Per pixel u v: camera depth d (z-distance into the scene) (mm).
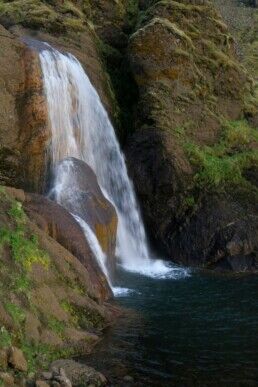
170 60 24484
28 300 11969
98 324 13516
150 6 28438
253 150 25422
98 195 18672
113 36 28234
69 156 20797
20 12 25016
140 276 19703
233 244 21578
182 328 13875
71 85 21406
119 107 25766
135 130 24500
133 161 23672
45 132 19000
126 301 16062
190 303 16203
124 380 10914
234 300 16625
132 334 13234
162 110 23906
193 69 25125
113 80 26453
